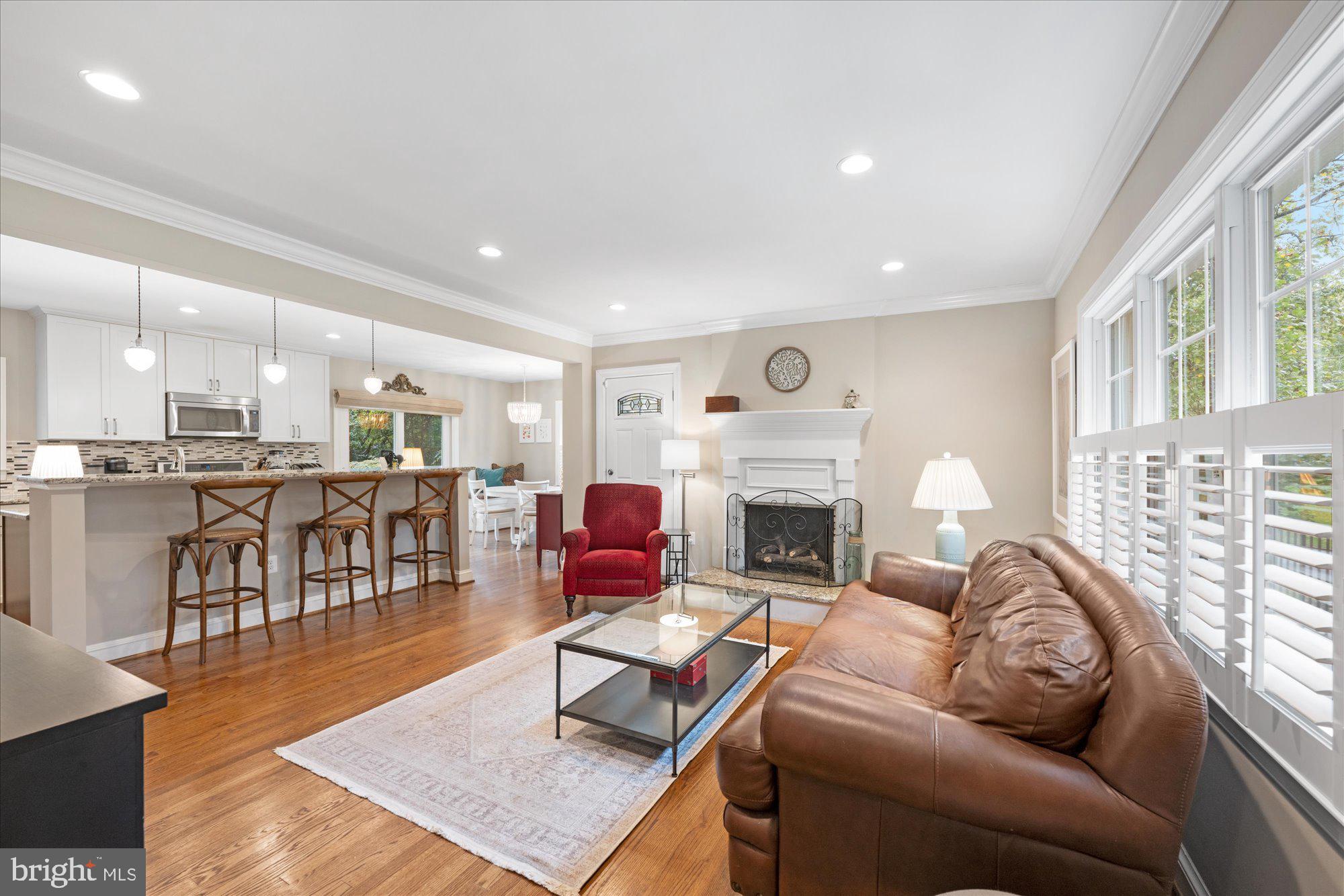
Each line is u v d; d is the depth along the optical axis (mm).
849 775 1287
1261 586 1138
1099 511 2504
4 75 1802
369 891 1588
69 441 5004
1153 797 1077
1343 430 906
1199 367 1839
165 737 2412
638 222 3027
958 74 1825
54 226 2400
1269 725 1153
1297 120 1187
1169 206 1718
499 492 7578
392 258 3578
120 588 3365
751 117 2070
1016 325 4262
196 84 1862
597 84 1883
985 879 1215
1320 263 1172
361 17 1572
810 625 4035
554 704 2734
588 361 6027
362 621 4082
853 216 2943
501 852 1732
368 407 7496
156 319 5180
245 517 3939
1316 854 984
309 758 2248
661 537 4348
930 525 4531
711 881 1646
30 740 588
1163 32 1595
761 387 5164
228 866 1674
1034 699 1254
